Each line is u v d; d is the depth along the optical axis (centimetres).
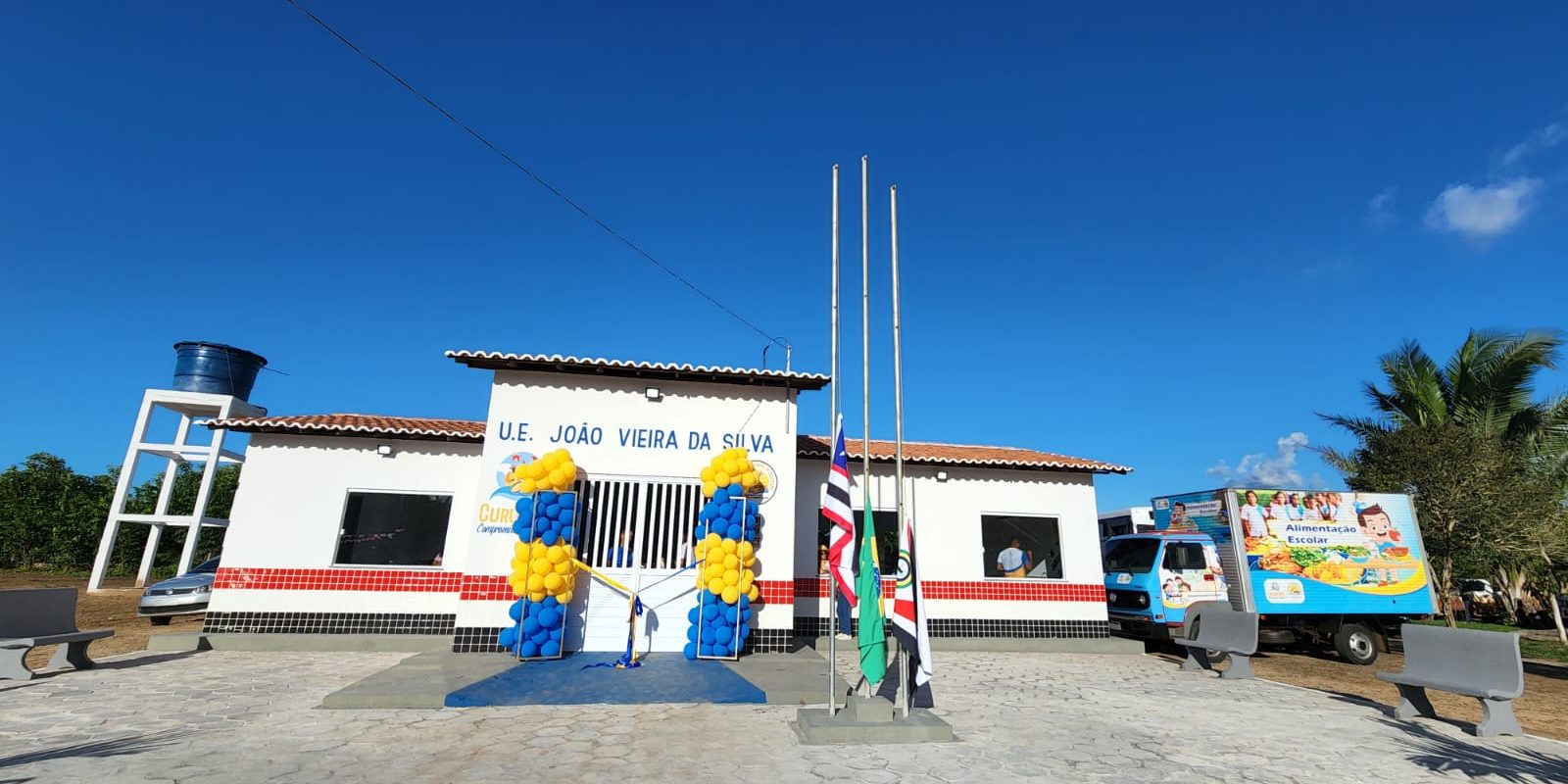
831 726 625
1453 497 1584
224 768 514
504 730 645
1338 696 921
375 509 1216
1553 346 1955
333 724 655
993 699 859
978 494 1443
